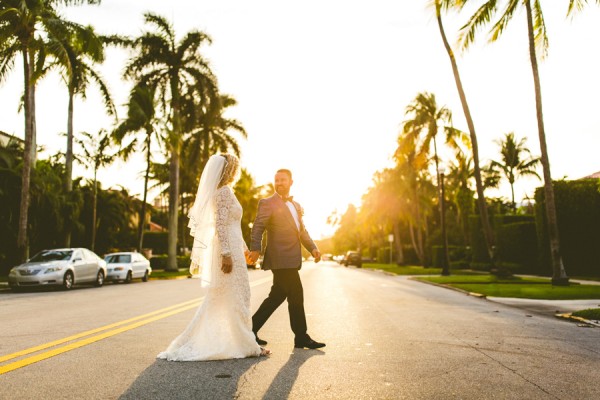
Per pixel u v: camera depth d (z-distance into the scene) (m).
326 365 5.08
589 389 4.27
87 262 20.34
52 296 15.17
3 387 4.18
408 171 48.66
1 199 25.56
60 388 4.15
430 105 37.03
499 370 4.95
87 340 6.48
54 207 28.17
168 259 34.72
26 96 21.89
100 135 34.59
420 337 6.93
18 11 20.83
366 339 6.74
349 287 18.16
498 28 20.33
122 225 43.09
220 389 4.14
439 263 47.34
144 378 4.47
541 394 4.11
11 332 7.25
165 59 35.19
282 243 6.07
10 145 30.41
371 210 57.28
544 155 19.91
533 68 20.19
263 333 7.17
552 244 19.34
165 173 53.81
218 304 5.39
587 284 19.58
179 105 35.78
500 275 22.78
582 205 26.30
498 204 54.94
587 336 7.23
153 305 11.65
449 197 56.59
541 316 9.80
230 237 5.41
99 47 22.81
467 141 32.50
